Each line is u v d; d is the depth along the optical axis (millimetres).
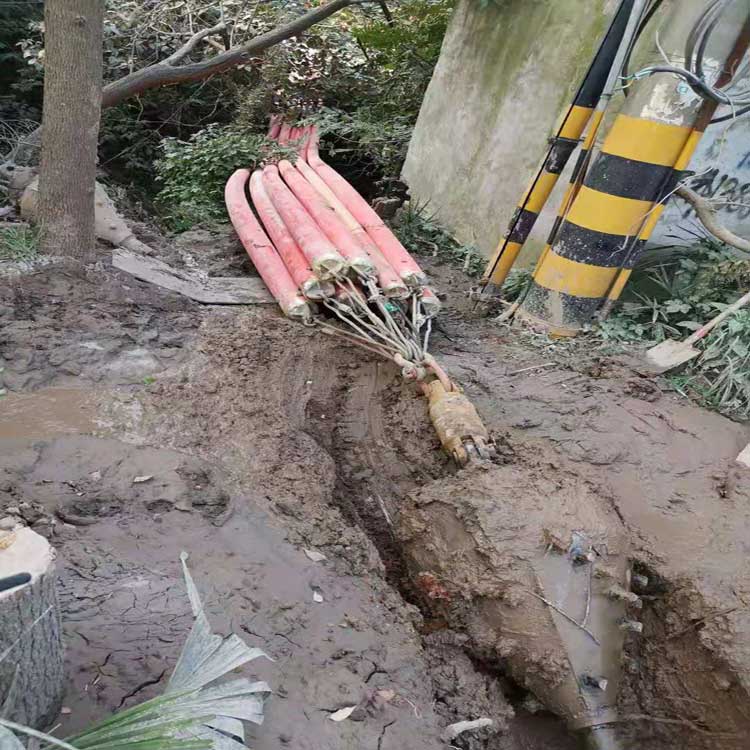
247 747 2211
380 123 10430
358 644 3041
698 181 6125
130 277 5848
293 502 3828
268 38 8594
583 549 3504
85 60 5082
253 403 4648
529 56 7535
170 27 10773
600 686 3316
